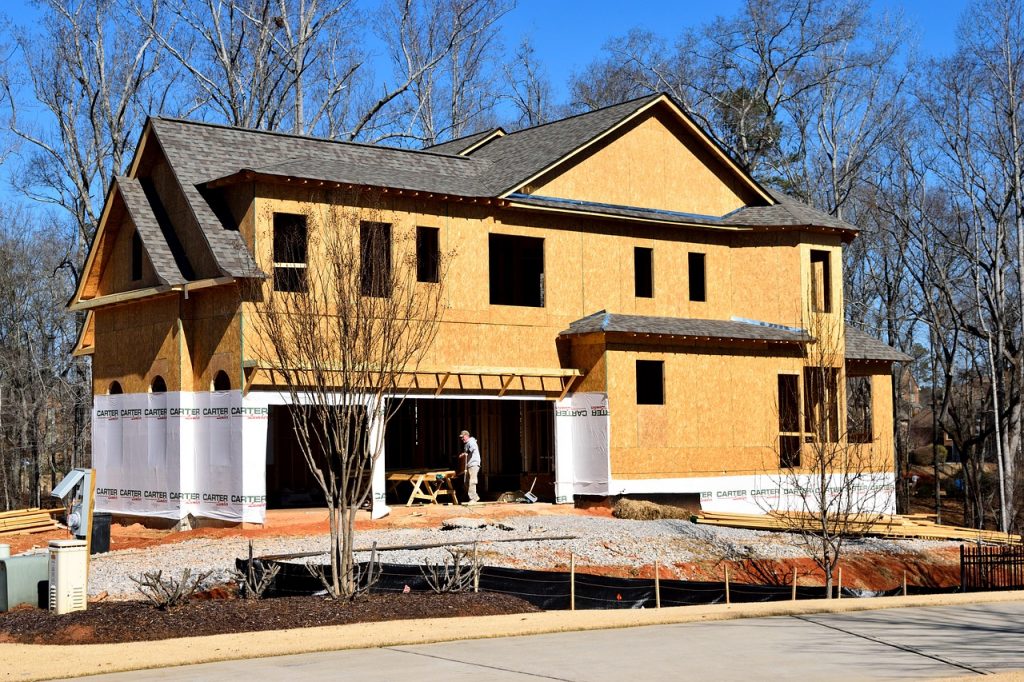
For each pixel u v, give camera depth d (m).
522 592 18.95
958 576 28.39
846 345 37.41
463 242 31.38
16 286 57.34
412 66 57.38
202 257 28.97
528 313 32.50
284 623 16.06
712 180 36.69
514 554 23.36
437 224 30.83
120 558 22.50
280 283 28.20
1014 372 46.69
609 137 34.47
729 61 58.47
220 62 51.59
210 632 15.45
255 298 27.28
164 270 28.95
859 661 13.84
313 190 28.69
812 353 36.06
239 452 27.59
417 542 24.12
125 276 32.81
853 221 58.66
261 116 50.97
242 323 27.45
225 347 28.19
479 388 31.16
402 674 12.67
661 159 35.59
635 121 35.12
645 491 32.56
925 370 74.31
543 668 13.10
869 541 29.59
